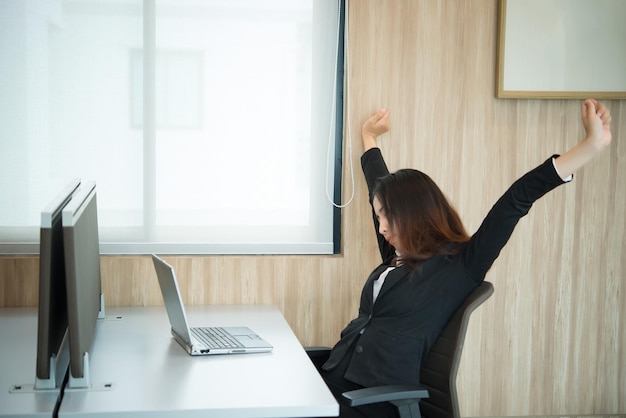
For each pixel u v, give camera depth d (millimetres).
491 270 3389
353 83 3213
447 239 2582
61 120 3084
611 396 3508
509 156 3338
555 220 3406
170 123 3158
